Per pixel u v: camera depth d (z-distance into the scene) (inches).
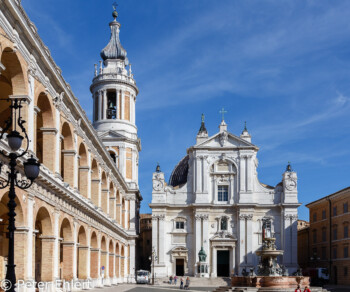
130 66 3676.2
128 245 3358.8
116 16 3772.1
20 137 702.5
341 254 3129.9
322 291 1999.3
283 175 3516.2
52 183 1330.0
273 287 1982.0
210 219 3486.7
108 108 3607.3
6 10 1020.5
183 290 2475.4
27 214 1169.4
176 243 3481.8
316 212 3641.7
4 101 1427.2
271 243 2267.5
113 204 2674.7
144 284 3198.8
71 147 1670.8
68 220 1604.3
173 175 4101.9
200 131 3666.3
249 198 3469.5
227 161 3543.3
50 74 1364.4
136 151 3592.5
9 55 1092.5
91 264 2095.2
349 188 2987.2
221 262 3459.6
